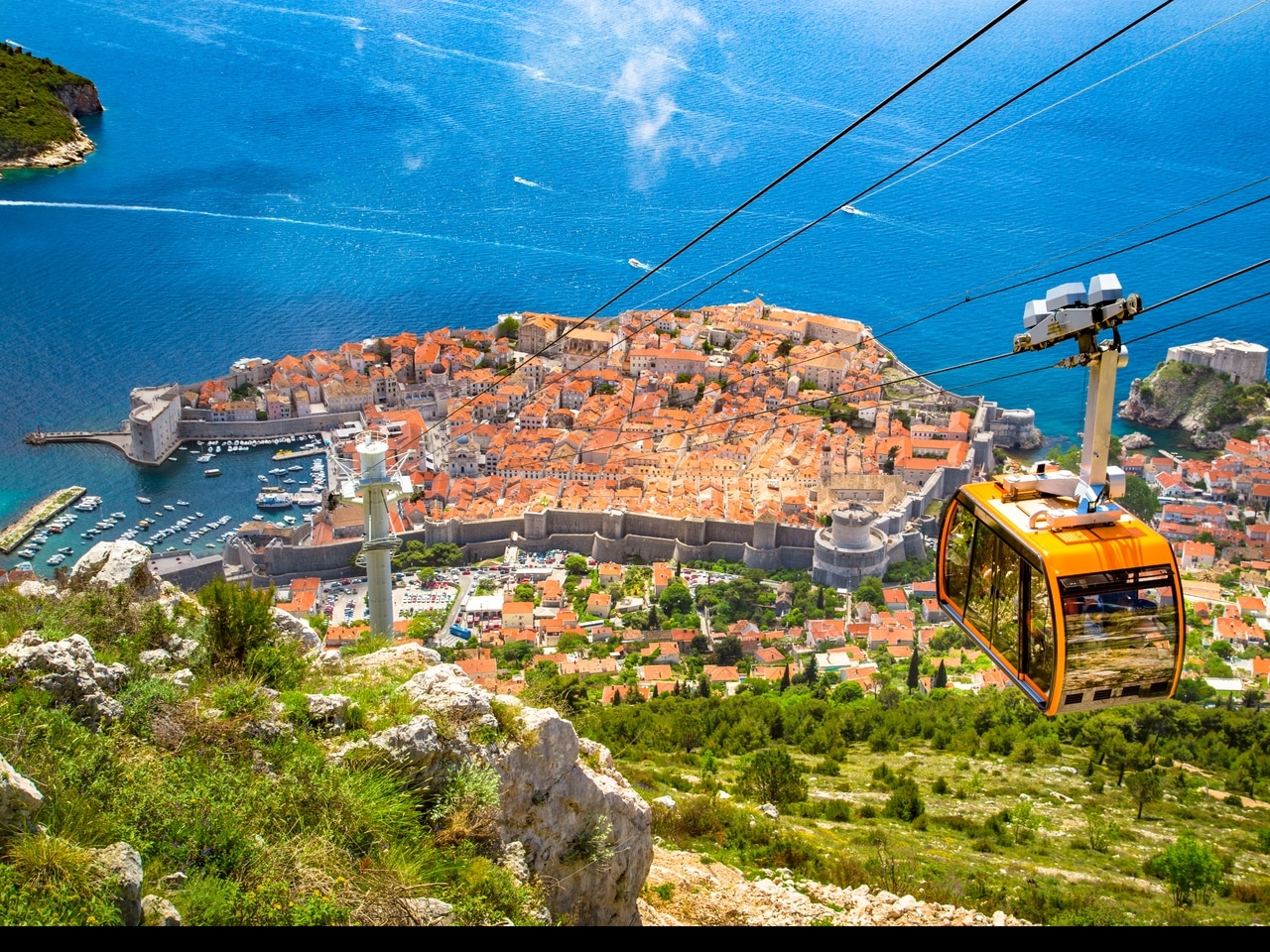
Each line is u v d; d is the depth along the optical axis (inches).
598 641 4594.0
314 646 1194.0
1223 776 2842.0
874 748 2992.1
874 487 5880.9
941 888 1467.8
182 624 1058.7
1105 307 732.0
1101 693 734.5
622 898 962.7
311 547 5167.3
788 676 4067.4
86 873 619.8
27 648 843.4
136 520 5772.6
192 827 723.4
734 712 3181.6
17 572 4104.3
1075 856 1955.0
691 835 1508.4
